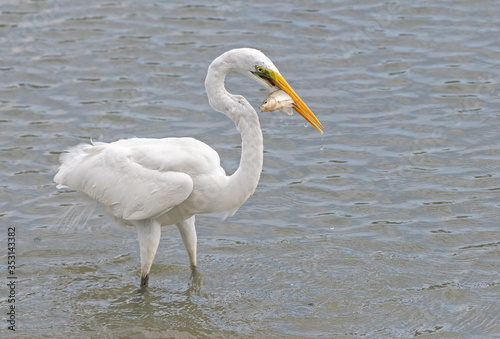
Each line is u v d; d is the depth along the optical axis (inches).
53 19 807.1
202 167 421.1
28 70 708.7
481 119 625.9
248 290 443.8
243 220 514.3
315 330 405.4
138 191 422.0
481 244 478.3
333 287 442.6
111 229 507.5
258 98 668.7
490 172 556.4
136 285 452.1
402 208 520.1
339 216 514.3
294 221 511.5
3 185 545.0
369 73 704.4
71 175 444.1
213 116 644.1
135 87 683.4
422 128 618.2
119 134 609.9
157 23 800.3
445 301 424.5
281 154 591.5
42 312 423.2
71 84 687.1
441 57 726.5
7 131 612.7
